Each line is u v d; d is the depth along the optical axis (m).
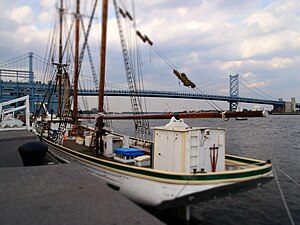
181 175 8.14
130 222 4.81
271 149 35.12
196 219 11.34
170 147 9.62
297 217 11.73
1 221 4.86
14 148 14.87
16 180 7.36
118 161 11.59
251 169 8.89
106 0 13.51
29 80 80.38
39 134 22.89
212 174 8.22
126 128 72.06
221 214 11.94
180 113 10.40
